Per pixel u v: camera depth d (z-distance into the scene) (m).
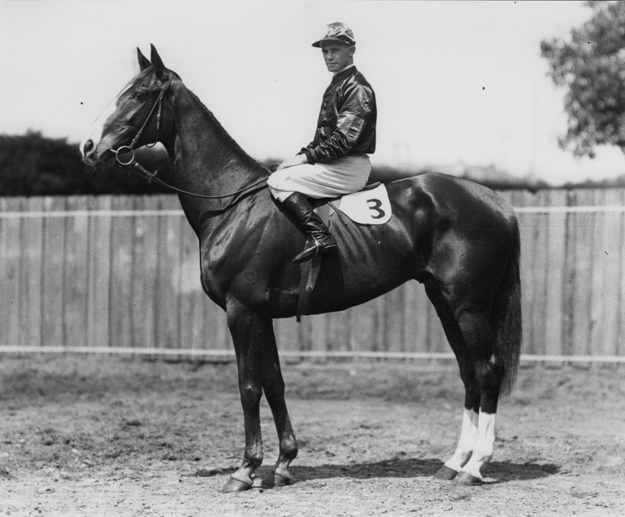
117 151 6.05
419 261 6.20
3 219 13.62
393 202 6.17
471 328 6.09
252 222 6.04
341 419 9.58
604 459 7.32
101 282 13.37
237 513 5.34
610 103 14.97
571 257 12.20
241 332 6.05
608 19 14.88
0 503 5.66
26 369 12.61
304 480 6.41
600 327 12.13
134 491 6.03
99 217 13.37
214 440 8.19
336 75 6.16
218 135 6.27
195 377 12.43
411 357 12.70
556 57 15.33
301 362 12.91
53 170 16.56
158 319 13.21
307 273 6.00
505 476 6.59
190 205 6.29
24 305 13.56
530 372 12.14
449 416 9.83
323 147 5.97
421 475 6.63
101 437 8.24
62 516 5.31
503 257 6.14
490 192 6.25
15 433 8.35
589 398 10.84
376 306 12.77
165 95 6.16
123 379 12.22
